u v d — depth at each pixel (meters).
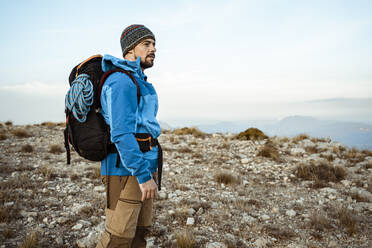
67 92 1.63
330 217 4.11
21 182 4.93
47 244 2.96
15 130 10.72
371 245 3.28
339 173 6.36
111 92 1.49
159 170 1.80
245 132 12.63
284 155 8.88
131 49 1.84
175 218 3.80
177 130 14.06
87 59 1.74
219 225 3.68
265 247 3.17
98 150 1.62
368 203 4.70
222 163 7.62
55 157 7.32
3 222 3.36
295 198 4.96
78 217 3.67
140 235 2.03
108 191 1.73
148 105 1.74
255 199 4.83
